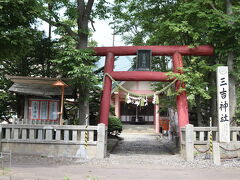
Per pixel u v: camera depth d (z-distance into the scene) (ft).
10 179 27.12
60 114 46.62
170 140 78.95
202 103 62.39
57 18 49.62
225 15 44.88
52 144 43.09
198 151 42.47
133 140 82.84
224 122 42.65
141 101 49.39
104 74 50.19
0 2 31.89
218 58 55.21
